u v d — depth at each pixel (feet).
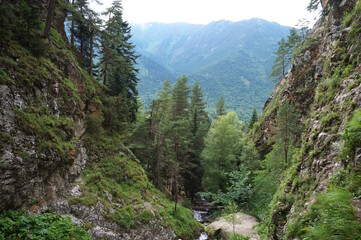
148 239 67.82
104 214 61.62
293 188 44.42
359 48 41.78
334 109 40.45
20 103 47.80
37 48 59.77
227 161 125.70
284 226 39.65
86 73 90.48
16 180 40.52
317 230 21.72
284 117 88.12
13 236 34.30
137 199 77.36
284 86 132.87
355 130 26.76
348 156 27.94
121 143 93.97
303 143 49.32
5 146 40.04
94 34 92.94
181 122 124.47
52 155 52.21
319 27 117.70
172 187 123.44
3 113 42.24
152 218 74.59
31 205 43.73
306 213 31.73
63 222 43.98
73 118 69.77
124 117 101.19
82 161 69.00
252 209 97.91
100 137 84.43
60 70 69.92
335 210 21.71
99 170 74.43
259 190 99.30
